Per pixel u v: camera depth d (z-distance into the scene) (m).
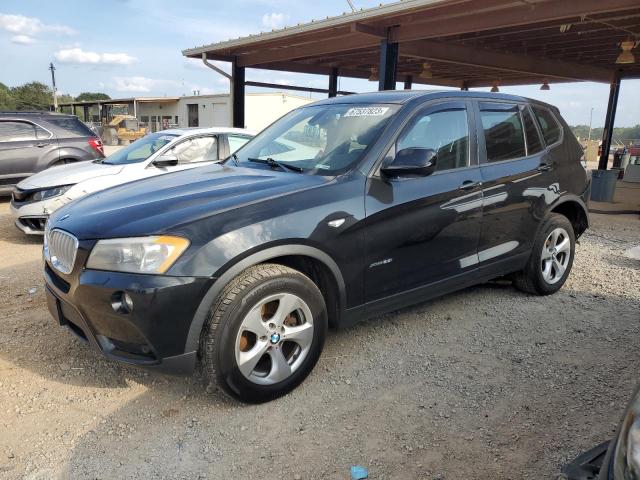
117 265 2.76
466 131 4.06
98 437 2.78
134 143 8.07
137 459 2.61
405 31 9.89
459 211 3.85
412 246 3.60
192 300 2.74
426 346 3.83
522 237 4.48
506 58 13.50
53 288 3.14
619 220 9.28
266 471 2.52
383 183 3.45
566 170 4.88
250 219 2.92
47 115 9.92
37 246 6.87
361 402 3.10
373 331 4.08
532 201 4.47
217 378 2.87
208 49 13.54
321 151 3.73
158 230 2.76
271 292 2.95
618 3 7.45
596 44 12.23
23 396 3.16
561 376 3.40
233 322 2.83
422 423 2.89
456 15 8.80
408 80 19.36
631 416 1.48
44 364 3.55
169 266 2.71
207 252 2.77
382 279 3.49
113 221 2.92
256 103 35.03
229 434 2.80
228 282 2.84
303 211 3.08
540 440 2.74
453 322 4.26
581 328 4.16
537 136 4.70
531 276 4.70
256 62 14.22
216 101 39.22
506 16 8.61
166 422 2.91
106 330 2.86
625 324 4.24
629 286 5.21
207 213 2.89
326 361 3.60
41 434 2.80
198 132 7.58
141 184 3.70
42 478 2.47
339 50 11.80
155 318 2.70
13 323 4.24
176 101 43.66
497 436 2.78
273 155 4.03
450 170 3.88
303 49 12.73
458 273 3.98
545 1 8.02
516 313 4.46
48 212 6.76
